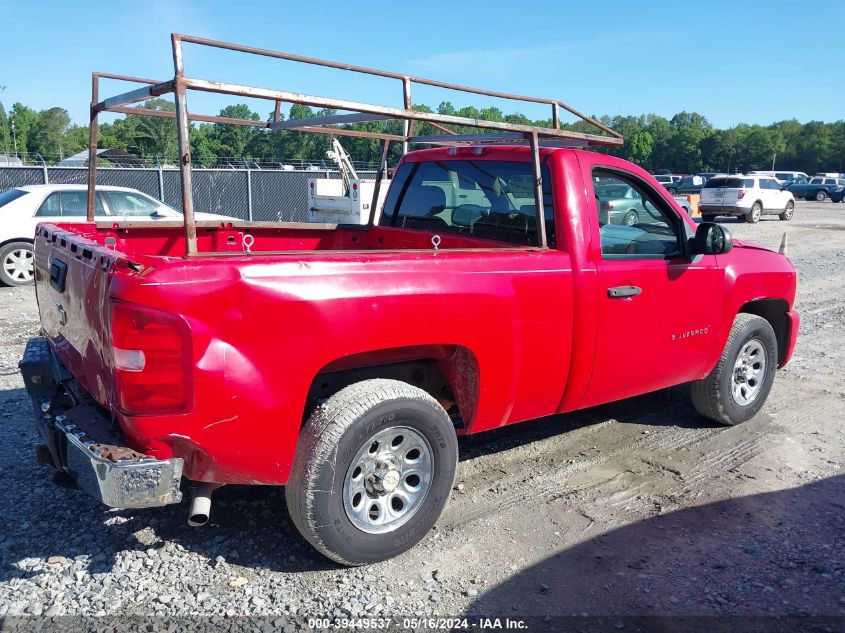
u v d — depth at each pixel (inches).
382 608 119.3
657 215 175.5
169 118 165.2
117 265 108.4
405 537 133.0
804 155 5226.4
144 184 776.3
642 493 165.2
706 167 5531.5
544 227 150.6
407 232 195.3
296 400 116.2
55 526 141.3
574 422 210.8
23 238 417.4
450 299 131.9
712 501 161.6
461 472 174.7
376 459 128.6
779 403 231.0
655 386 180.5
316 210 588.4
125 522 143.6
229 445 112.3
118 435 114.7
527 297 144.2
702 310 182.9
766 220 1168.8
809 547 142.2
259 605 118.5
